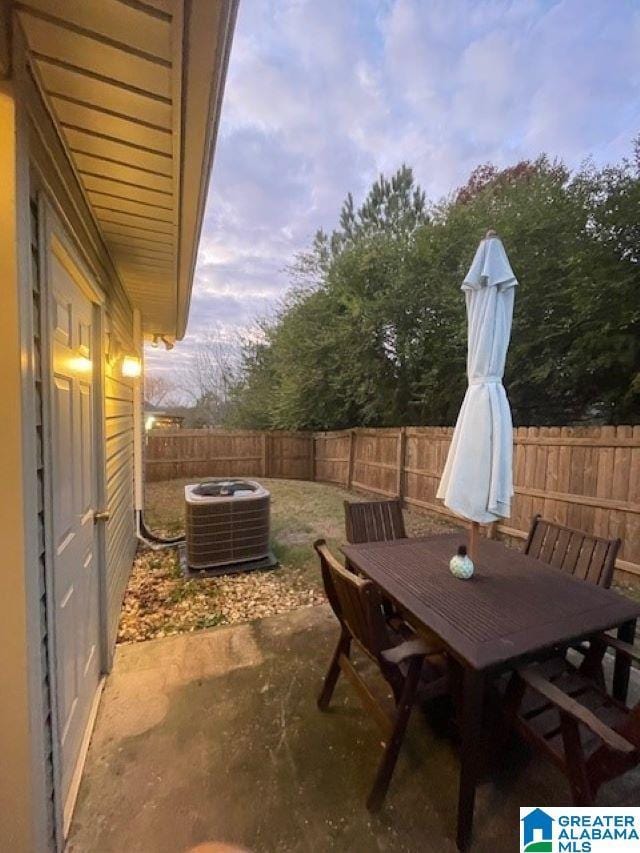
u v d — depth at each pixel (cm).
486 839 143
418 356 704
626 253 422
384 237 788
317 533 512
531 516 438
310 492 786
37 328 128
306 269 863
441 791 161
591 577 214
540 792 160
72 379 178
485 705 164
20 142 108
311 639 270
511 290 216
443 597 180
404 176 898
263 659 247
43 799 121
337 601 195
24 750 112
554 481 414
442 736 187
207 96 128
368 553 235
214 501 381
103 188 188
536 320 523
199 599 328
